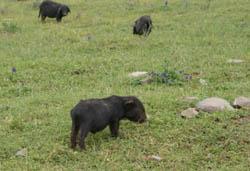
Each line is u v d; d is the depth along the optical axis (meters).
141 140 9.75
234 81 13.70
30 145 9.61
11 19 23.92
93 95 12.41
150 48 18.08
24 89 13.45
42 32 20.97
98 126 9.45
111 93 12.52
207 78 13.96
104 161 8.95
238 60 15.79
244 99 11.33
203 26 21.30
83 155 9.13
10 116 11.11
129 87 13.12
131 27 21.48
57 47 18.34
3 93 13.17
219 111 10.80
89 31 20.92
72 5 26.81
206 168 8.72
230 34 19.95
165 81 13.44
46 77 14.52
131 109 9.95
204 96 12.04
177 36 19.72
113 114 9.67
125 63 15.84
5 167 8.78
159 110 11.13
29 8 26.84
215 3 25.75
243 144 9.50
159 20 22.73
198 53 17.02
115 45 18.45
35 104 11.98
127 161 8.98
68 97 12.38
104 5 26.47
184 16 23.30
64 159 9.05
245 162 8.88
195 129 10.07
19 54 17.42
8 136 10.02
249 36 19.67
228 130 9.98
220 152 9.26
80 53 17.53
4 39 19.86
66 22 23.11
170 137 9.82
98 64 15.76
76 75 14.73
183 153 9.24
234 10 24.05
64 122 10.57
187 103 11.47
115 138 9.86
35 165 8.83
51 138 9.88
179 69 14.85
